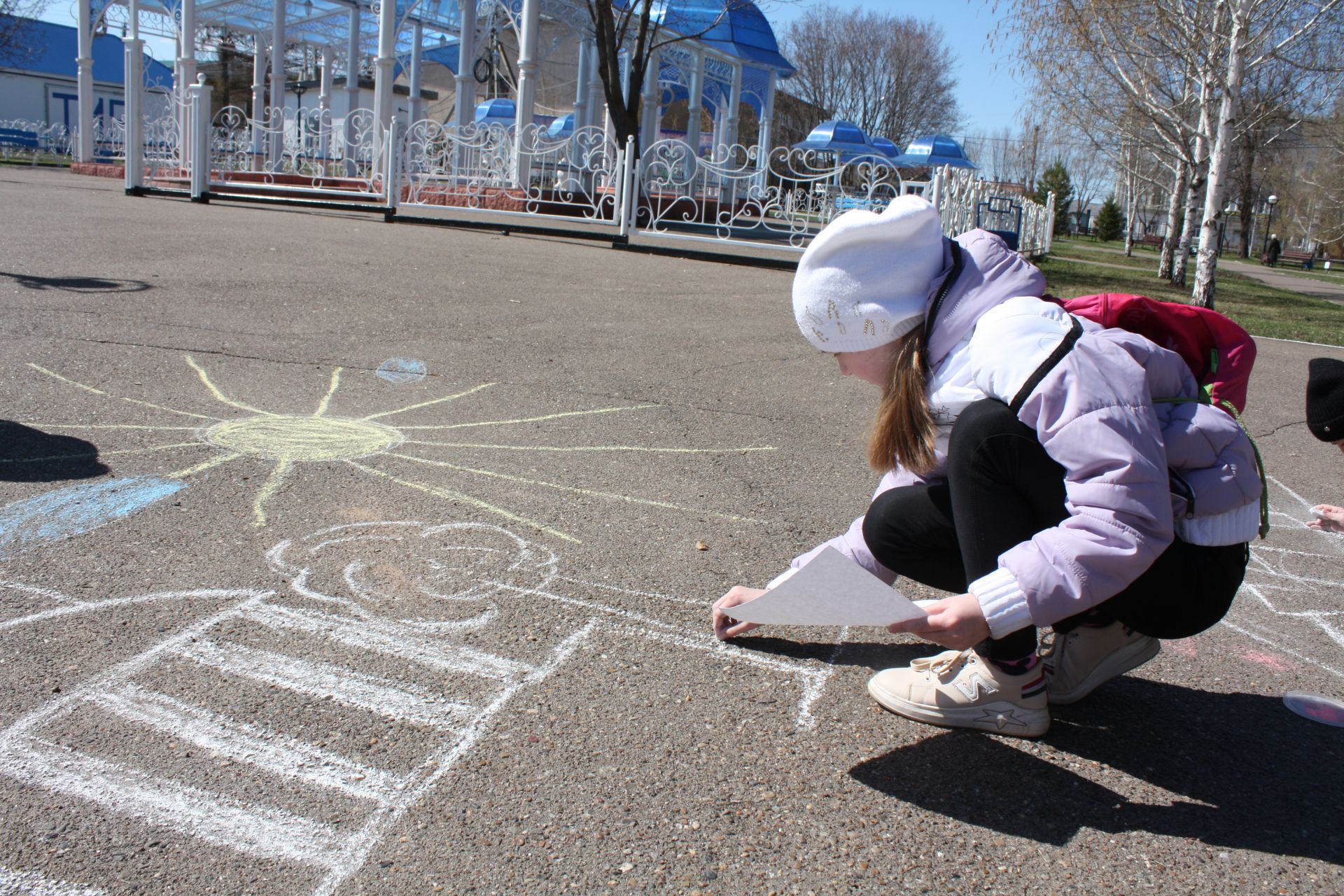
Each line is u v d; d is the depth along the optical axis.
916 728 2.04
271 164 16.78
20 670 1.93
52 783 1.63
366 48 27.41
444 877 1.49
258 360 4.51
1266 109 13.88
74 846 1.49
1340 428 2.04
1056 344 1.68
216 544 2.58
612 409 4.28
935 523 2.05
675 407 4.41
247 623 2.20
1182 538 1.81
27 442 3.21
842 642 2.38
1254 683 2.37
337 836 1.56
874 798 1.79
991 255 1.85
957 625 1.69
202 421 3.61
